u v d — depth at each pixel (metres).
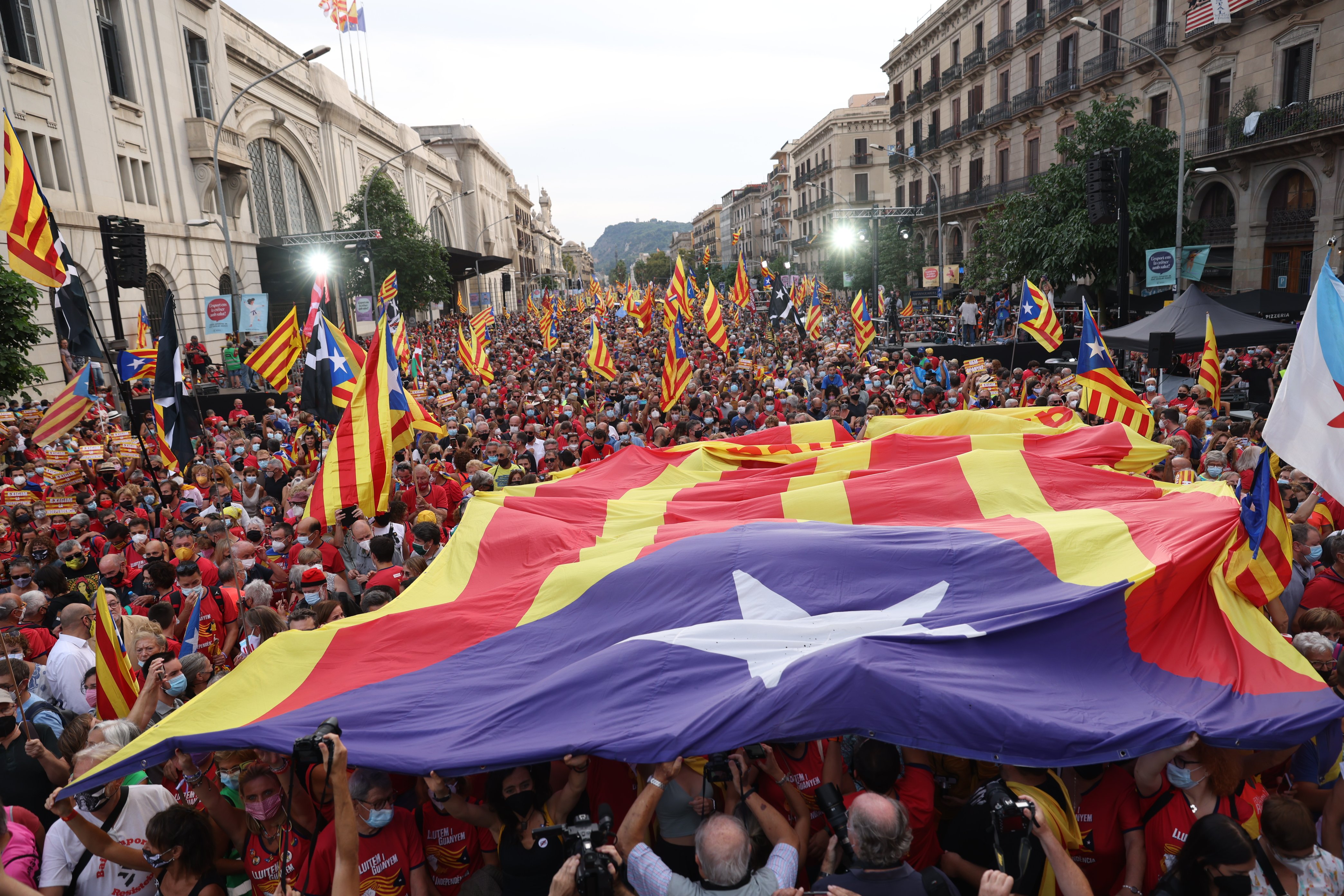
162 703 5.50
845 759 4.33
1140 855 3.69
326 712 4.02
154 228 28.45
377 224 40.12
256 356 15.39
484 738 3.79
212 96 32.94
